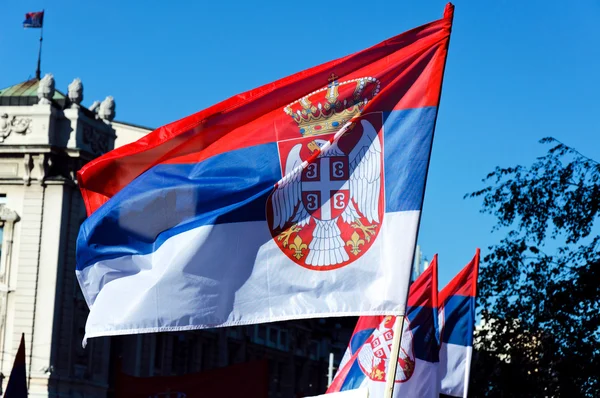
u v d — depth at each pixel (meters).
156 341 73.38
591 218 22.36
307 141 11.77
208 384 17.72
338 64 11.80
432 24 11.73
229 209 11.64
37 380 61.88
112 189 11.80
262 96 11.79
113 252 11.62
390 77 11.76
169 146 11.77
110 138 68.56
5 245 63.69
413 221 11.45
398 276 11.35
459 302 21.19
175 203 11.66
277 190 11.71
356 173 11.67
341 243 11.55
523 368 22.73
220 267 11.58
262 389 17.69
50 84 64.81
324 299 11.51
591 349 22.00
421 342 19.41
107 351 67.38
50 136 64.12
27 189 64.19
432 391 19.41
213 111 11.75
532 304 22.70
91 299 11.67
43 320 62.84
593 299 22.11
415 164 11.55
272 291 11.55
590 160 22.67
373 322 19.44
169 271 11.48
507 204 22.97
